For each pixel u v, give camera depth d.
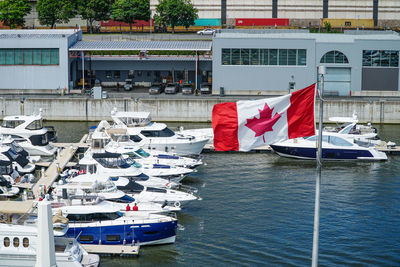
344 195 65.12
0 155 68.44
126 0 162.62
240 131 35.16
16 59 117.94
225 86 117.94
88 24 180.12
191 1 183.00
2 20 159.25
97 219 50.72
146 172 66.00
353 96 116.31
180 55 129.50
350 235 53.84
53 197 52.56
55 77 118.38
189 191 65.75
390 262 48.78
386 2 185.00
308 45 115.69
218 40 116.25
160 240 51.50
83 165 63.16
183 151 78.62
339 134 80.38
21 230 45.00
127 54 131.38
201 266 48.00
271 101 34.75
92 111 109.12
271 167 76.88
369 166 77.94
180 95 117.69
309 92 34.78
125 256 49.22
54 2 160.00
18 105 108.75
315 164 78.75
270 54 116.56
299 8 184.12
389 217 58.50
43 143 79.06
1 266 45.03
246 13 183.12
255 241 52.44
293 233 54.12
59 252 44.88
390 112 107.81
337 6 185.00
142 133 78.31
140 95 117.06
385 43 115.19
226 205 61.56
